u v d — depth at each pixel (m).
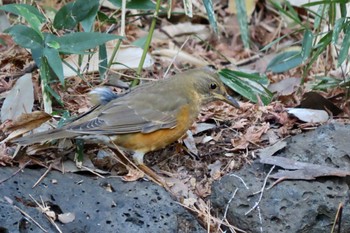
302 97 12.34
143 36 14.73
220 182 10.31
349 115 12.20
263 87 12.63
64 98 11.91
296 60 13.23
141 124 10.19
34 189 9.72
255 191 10.03
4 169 9.93
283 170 10.23
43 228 9.26
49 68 11.54
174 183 10.50
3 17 13.08
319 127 11.06
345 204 9.88
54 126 10.90
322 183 10.03
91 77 12.62
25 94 11.37
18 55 12.74
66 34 11.69
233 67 14.83
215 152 11.09
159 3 11.94
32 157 10.26
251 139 11.20
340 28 11.99
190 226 9.85
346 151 10.49
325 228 9.88
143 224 9.57
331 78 12.87
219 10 16.48
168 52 14.45
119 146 10.32
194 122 11.62
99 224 9.51
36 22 10.73
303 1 15.96
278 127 11.61
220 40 15.79
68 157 10.36
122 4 11.84
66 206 9.62
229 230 10.08
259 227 9.87
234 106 11.13
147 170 10.38
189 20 16.00
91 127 9.93
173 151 11.14
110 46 13.19
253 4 16.16
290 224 9.80
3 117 11.18
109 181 10.13
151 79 12.49
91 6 11.54
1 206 9.22
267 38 16.00
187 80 10.77
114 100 10.36
